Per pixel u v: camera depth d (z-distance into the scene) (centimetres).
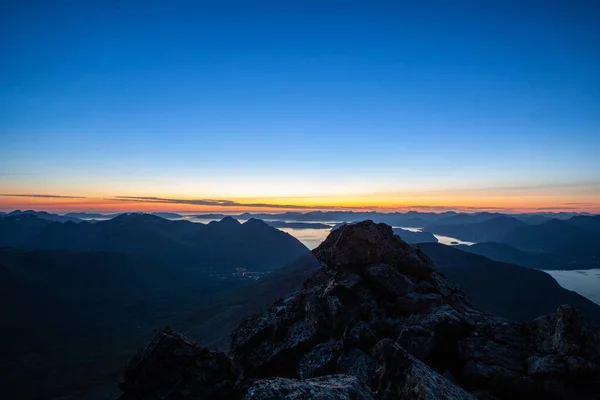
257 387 962
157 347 2284
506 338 2044
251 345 2602
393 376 1401
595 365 1667
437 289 2828
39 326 19638
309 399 927
